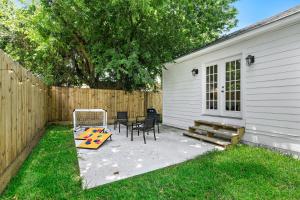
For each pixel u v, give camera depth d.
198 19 10.75
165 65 9.02
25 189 2.65
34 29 8.07
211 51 6.46
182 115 8.04
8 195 2.51
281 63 4.35
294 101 4.11
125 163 3.81
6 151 2.77
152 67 8.84
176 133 7.11
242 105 5.33
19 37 10.35
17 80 3.46
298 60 4.04
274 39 4.50
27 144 4.14
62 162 3.75
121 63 7.52
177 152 4.57
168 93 9.07
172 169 3.46
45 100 7.66
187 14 9.70
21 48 10.52
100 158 4.12
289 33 4.20
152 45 8.84
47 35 8.09
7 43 10.32
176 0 8.25
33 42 9.95
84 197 2.50
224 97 6.03
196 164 3.63
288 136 4.21
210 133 5.78
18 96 3.50
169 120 8.99
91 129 7.06
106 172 3.36
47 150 4.61
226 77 5.96
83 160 3.98
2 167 2.59
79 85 12.30
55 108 8.91
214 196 2.52
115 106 10.25
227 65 5.93
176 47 9.91
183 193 2.59
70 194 2.57
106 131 7.16
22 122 3.73
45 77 10.20
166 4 7.32
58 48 9.70
